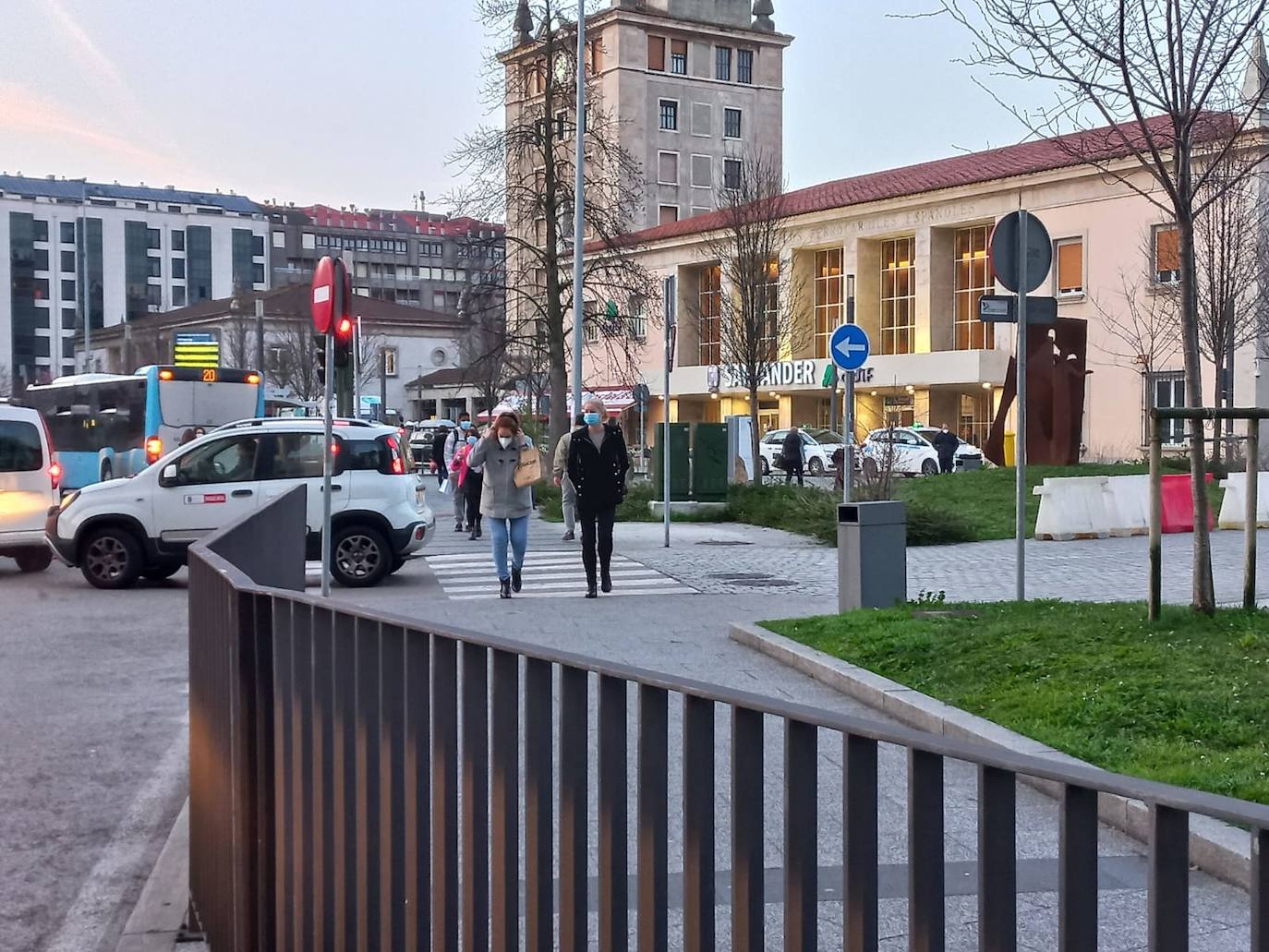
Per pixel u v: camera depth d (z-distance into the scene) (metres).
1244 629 8.77
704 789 2.32
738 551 19.95
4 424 18.55
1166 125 11.55
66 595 15.93
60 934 5.16
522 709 2.87
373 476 16.55
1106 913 3.76
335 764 3.61
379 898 3.41
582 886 2.66
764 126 87.56
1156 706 7.05
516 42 34.12
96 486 16.62
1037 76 10.11
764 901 2.25
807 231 58.50
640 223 83.31
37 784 7.30
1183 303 9.57
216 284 145.00
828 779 5.09
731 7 86.81
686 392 62.66
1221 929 3.79
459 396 89.38
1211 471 26.81
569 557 19.44
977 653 8.77
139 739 8.37
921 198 53.25
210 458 16.64
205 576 4.98
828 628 10.41
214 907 4.69
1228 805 1.51
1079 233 46.88
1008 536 21.28
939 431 43.94
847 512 11.63
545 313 34.66
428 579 17.14
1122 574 15.70
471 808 2.97
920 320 54.12
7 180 140.25
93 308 140.00
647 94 83.75
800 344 58.72
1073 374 28.69
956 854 3.90
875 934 1.99
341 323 12.17
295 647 3.92
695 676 9.45
